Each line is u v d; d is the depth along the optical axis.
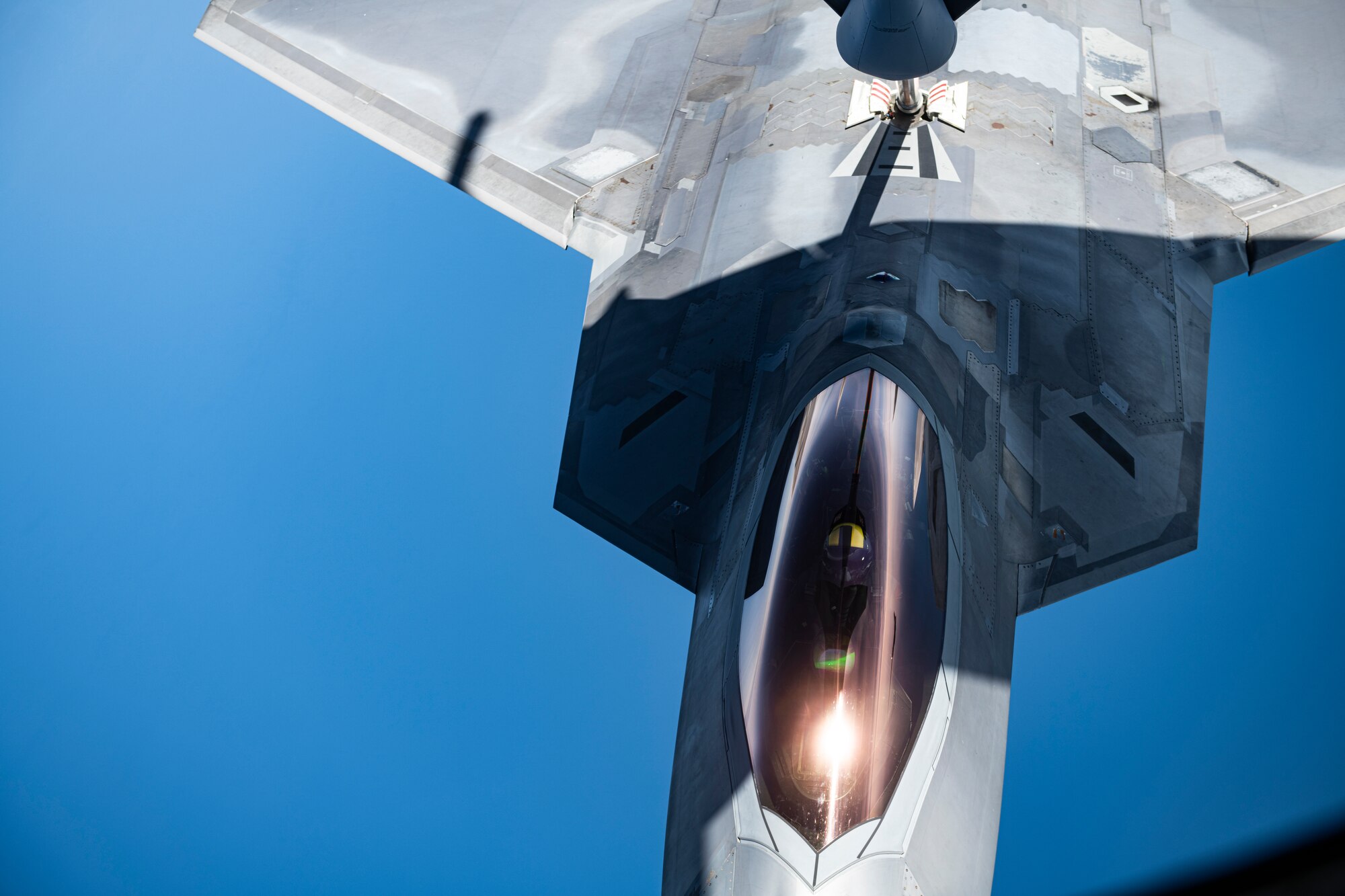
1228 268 13.01
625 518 11.83
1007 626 9.53
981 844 7.93
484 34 16.45
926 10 10.40
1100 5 15.98
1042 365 11.70
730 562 9.55
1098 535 10.80
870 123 14.29
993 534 9.84
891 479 8.68
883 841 7.25
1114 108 14.62
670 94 15.70
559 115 15.48
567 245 14.43
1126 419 11.60
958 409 10.26
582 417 12.86
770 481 9.25
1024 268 12.53
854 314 10.68
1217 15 15.66
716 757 8.00
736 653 8.32
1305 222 13.02
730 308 12.96
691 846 7.80
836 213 13.30
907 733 7.67
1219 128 14.24
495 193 14.66
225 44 16.28
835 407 9.28
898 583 8.13
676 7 16.84
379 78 15.84
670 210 14.34
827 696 7.58
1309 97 14.38
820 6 16.17
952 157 13.70
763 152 14.52
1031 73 14.91
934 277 11.83
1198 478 11.41
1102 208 13.38
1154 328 12.39
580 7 16.89
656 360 12.93
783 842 7.23
